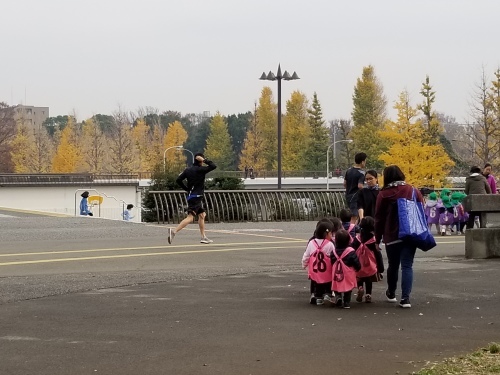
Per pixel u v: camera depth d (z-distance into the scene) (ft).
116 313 28.91
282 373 20.04
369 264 31.14
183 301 31.65
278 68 115.03
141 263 44.16
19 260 45.24
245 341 24.07
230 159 339.98
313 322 27.32
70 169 295.28
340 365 20.88
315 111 292.40
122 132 311.68
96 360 21.50
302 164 290.35
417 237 29.86
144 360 21.52
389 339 24.45
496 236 47.29
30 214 83.10
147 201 81.46
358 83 276.41
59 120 533.55
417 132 181.68
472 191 60.18
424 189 60.75
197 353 22.40
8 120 329.93
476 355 21.79
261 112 317.63
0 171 298.97
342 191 87.40
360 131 268.41
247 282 37.04
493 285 36.24
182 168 101.19
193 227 71.36
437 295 33.50
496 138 187.32
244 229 68.85
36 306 30.37
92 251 49.90
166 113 459.73
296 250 51.11
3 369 20.45
